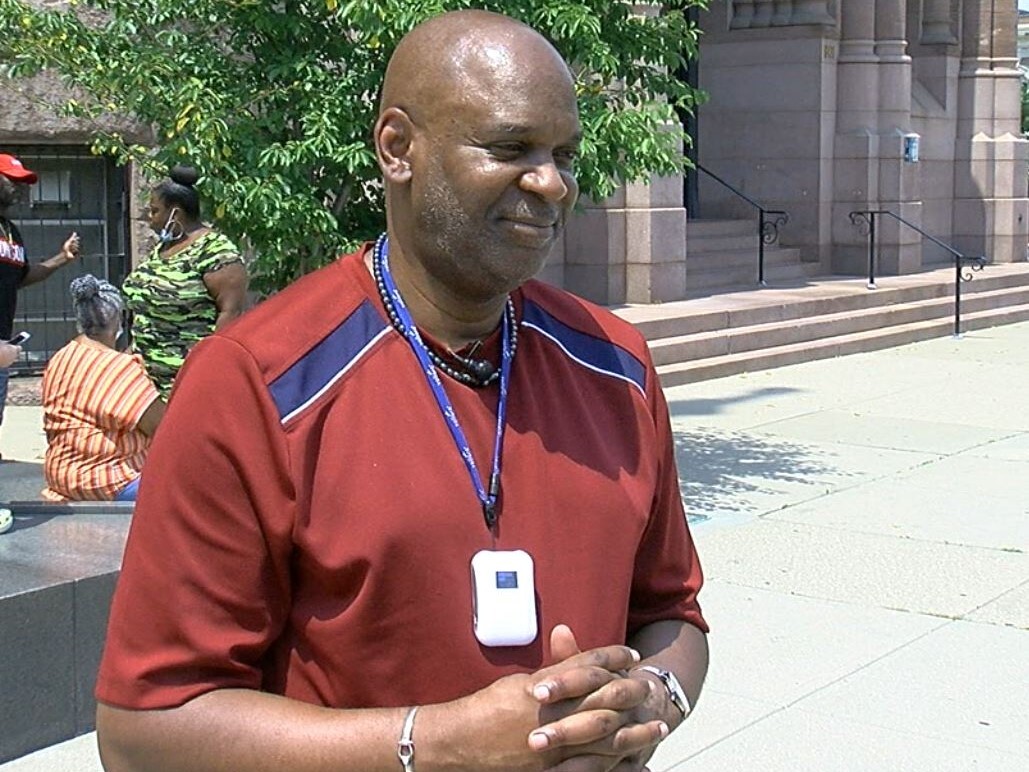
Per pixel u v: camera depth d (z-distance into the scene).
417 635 1.89
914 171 18.58
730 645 5.69
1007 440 10.05
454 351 2.04
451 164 1.91
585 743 1.81
